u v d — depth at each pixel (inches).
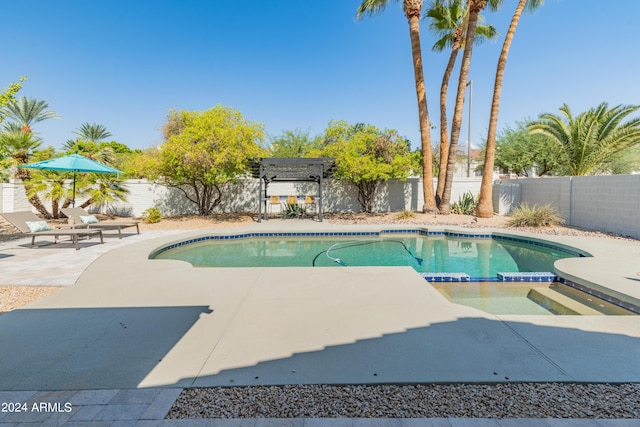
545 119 558.9
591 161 510.6
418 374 85.6
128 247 276.2
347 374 85.7
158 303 141.4
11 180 494.9
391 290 159.5
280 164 482.0
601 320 121.4
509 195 540.1
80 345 102.5
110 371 87.6
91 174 488.1
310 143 792.3
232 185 617.6
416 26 489.4
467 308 134.8
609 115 476.1
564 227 408.2
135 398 76.5
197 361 92.7
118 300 145.3
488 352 97.3
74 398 76.4
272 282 173.6
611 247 272.8
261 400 76.0
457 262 285.1
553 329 113.3
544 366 89.9
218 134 439.2
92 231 295.4
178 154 423.5
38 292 168.7
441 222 462.9
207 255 315.0
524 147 767.7
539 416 70.7
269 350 98.8
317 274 190.1
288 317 125.2
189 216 549.0
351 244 368.2
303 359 93.5
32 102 717.9
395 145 572.7
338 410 72.6
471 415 71.1
